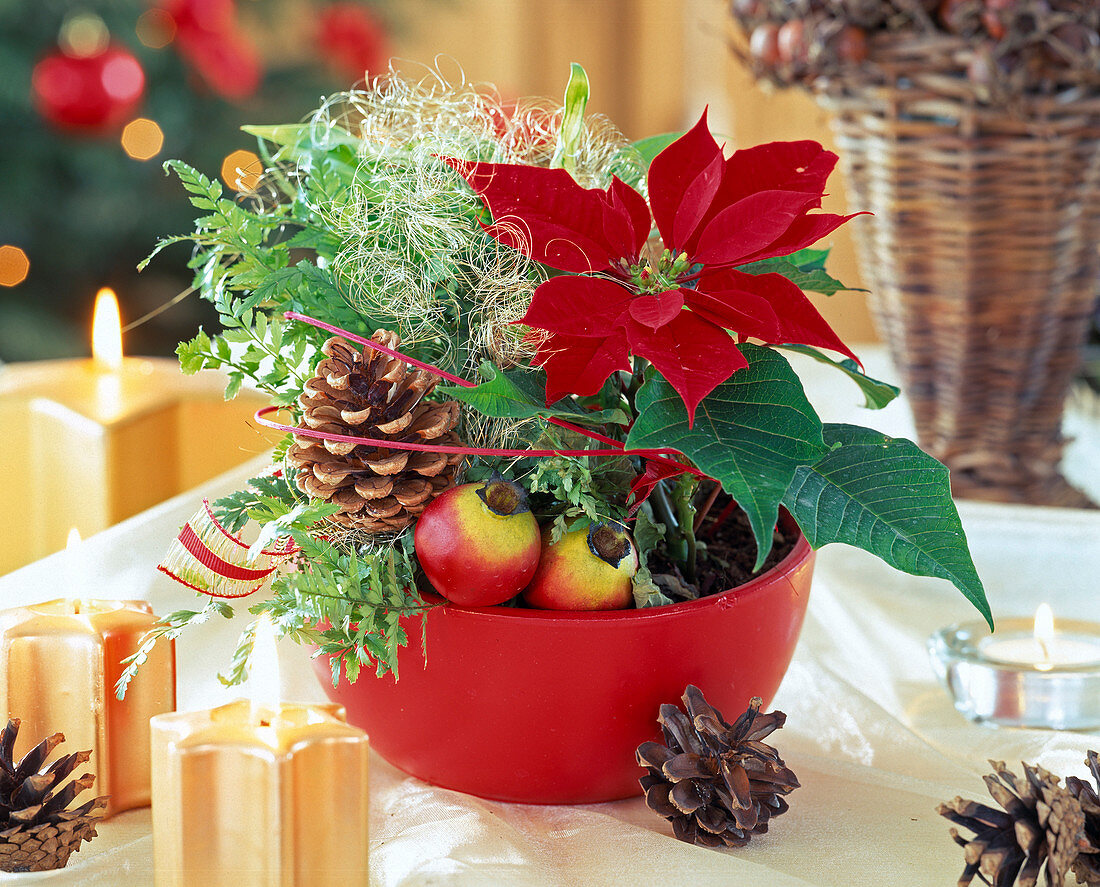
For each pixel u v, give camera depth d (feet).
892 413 6.56
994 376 5.08
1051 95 4.66
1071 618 4.60
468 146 3.93
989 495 5.19
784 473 3.45
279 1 11.77
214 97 10.63
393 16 12.45
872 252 5.13
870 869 3.64
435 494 3.65
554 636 3.64
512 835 3.69
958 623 4.58
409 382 3.62
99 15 9.98
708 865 3.59
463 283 3.82
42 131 9.97
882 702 4.32
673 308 3.51
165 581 4.36
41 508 4.99
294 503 3.77
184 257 10.74
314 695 4.20
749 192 3.72
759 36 4.93
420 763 3.82
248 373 3.74
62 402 4.97
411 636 3.69
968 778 3.95
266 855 3.40
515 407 3.57
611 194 3.76
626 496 3.79
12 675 3.71
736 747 3.67
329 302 3.74
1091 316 5.20
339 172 3.88
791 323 3.60
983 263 4.92
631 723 3.71
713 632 3.70
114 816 3.78
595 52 20.62
